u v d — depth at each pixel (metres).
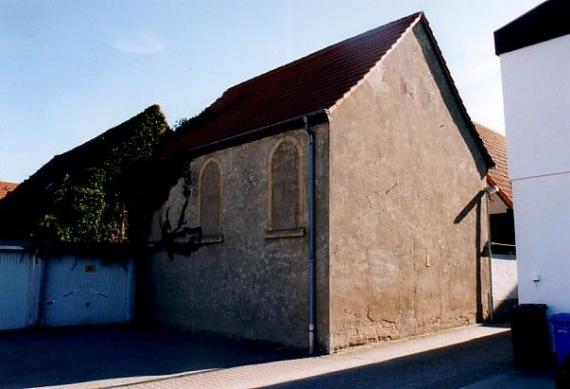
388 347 11.55
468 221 15.92
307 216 11.57
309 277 11.27
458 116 16.19
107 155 18.36
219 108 18.27
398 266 12.91
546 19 9.91
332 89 12.74
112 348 11.80
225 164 14.07
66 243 16.08
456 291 14.96
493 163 17.27
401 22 15.01
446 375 8.61
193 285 14.63
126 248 17.08
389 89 13.53
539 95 9.95
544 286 9.44
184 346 12.02
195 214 14.92
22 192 24.75
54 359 10.52
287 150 12.31
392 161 13.21
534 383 7.85
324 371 9.05
